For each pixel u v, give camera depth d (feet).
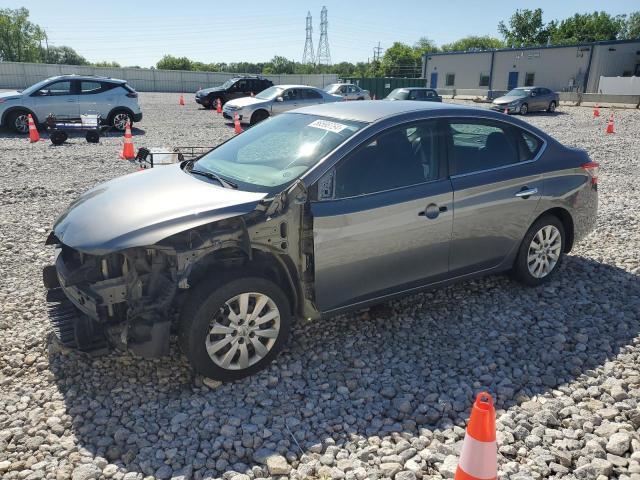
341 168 12.35
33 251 19.24
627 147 49.39
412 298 15.84
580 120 80.59
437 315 14.87
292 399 11.21
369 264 12.74
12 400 11.02
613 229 22.48
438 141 13.93
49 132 52.70
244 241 11.12
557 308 15.30
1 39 278.67
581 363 12.55
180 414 10.56
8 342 13.05
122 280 10.92
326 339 13.57
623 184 32.27
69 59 350.43
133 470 9.20
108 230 10.98
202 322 10.93
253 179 12.67
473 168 14.40
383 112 13.84
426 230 13.39
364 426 10.40
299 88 66.23
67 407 10.83
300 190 11.66
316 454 9.59
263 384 11.64
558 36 246.27
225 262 11.57
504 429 10.24
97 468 9.09
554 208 16.17
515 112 91.66
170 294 10.69
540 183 15.55
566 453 9.54
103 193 13.01
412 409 10.98
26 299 15.38
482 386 11.70
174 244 10.85
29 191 27.91
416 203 13.14
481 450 7.06
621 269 18.19
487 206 14.40
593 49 136.26
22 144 45.57
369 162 12.78
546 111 97.91
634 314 15.05
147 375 11.93
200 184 12.78
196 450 9.67
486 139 14.92
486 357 12.82
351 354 12.90
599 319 14.65
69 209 13.00
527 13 249.14
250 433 10.07
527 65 150.51
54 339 13.25
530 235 15.83
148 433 10.09
